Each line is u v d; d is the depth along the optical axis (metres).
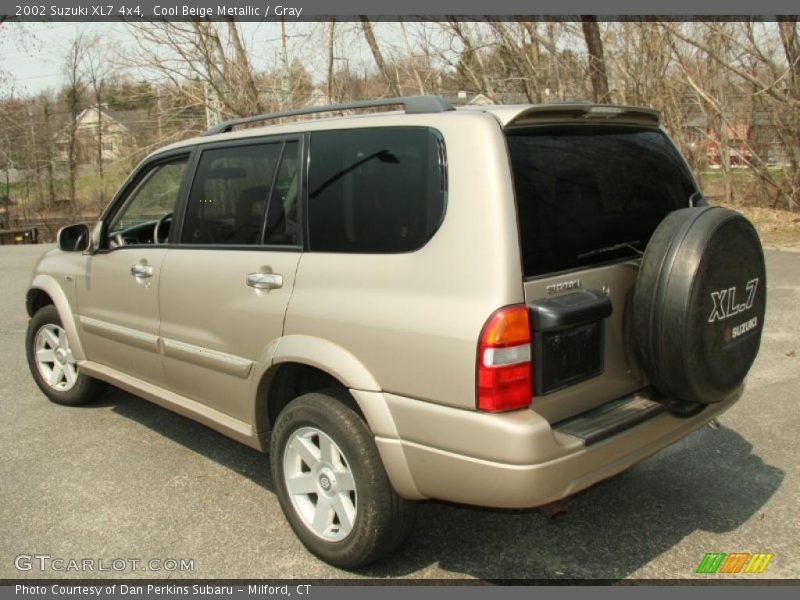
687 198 3.72
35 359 5.64
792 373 5.86
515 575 3.28
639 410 3.08
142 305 4.37
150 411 5.44
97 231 4.79
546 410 2.86
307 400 3.29
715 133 18.42
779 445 4.53
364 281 3.08
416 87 17.17
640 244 3.34
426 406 2.84
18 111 39.06
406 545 3.53
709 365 3.02
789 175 17.45
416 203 2.98
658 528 3.62
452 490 2.84
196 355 3.96
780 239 13.40
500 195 2.76
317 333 3.22
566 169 3.06
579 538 3.56
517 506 2.72
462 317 2.73
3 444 4.84
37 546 3.57
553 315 2.75
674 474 4.19
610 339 3.12
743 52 17.27
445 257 2.84
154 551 3.52
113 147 30.16
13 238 33.91
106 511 3.90
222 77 18.00
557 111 3.04
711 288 2.96
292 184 3.51
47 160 39.59
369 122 3.26
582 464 2.79
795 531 3.56
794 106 16.59
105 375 4.91
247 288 3.60
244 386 3.69
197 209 4.08
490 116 2.90
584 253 3.02
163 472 4.38
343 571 3.34
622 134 3.45
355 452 3.09
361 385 3.02
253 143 3.79
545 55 16.25
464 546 3.52
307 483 3.40
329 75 17.52
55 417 5.34
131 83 19.19
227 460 4.55
